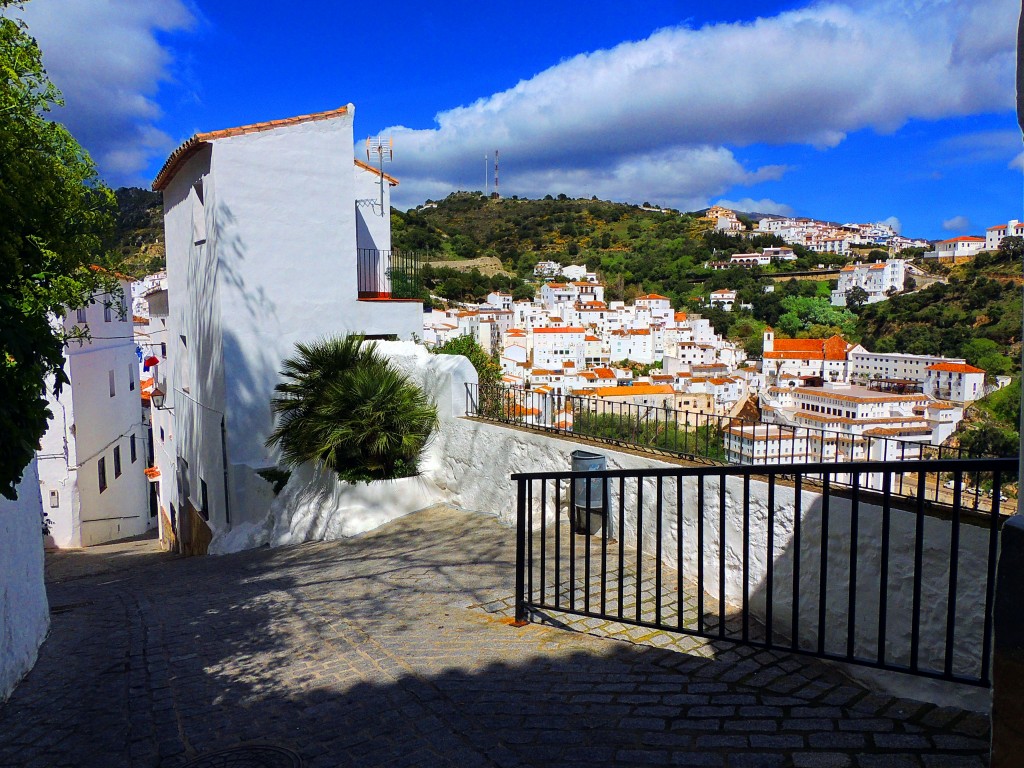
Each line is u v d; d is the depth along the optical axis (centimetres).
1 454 353
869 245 16600
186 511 1574
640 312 12081
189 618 625
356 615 559
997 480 255
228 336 1141
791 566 455
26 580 552
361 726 339
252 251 1152
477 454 900
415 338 1304
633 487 630
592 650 420
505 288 13625
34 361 373
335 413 963
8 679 468
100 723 381
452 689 373
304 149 1179
